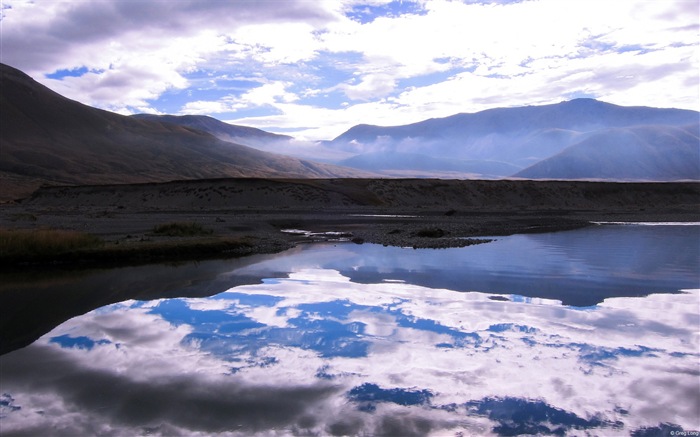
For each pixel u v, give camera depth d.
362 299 13.50
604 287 15.17
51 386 7.74
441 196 83.44
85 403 7.19
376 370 8.41
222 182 75.25
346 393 7.56
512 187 89.31
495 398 7.39
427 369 8.45
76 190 81.50
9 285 15.76
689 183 100.88
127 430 6.46
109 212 53.97
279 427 6.56
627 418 6.79
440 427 6.58
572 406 7.12
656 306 12.66
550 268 18.73
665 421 6.70
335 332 10.48
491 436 6.38
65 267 19.47
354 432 6.45
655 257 21.89
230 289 14.92
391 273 17.70
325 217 50.28
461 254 23.11
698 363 8.65
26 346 9.60
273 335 10.28
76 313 12.10
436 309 12.40
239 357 9.02
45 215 46.47
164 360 8.88
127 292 14.57
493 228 39.00
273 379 8.05
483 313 11.98
